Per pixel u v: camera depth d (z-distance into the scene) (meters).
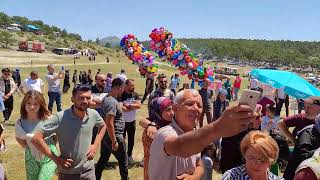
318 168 2.77
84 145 4.50
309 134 4.32
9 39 123.31
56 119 4.44
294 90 10.85
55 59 86.50
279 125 5.64
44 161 4.79
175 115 2.88
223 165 5.35
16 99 19.38
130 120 8.13
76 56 101.94
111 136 6.14
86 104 4.42
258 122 5.00
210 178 5.02
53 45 148.12
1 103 9.88
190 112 2.80
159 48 16.61
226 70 88.56
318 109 5.29
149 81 18.77
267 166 2.90
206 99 10.35
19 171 7.67
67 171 4.47
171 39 16.47
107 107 6.11
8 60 71.62
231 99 24.27
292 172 4.39
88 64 75.06
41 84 11.22
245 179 2.97
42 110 4.89
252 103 1.60
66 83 24.70
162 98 4.11
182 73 16.84
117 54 153.12
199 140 1.74
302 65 188.25
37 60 78.25
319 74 160.25
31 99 4.80
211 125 1.68
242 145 2.98
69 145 4.45
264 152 2.84
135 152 9.51
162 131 2.84
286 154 5.58
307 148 4.25
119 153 6.54
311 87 11.13
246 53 192.12
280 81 11.05
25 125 4.84
